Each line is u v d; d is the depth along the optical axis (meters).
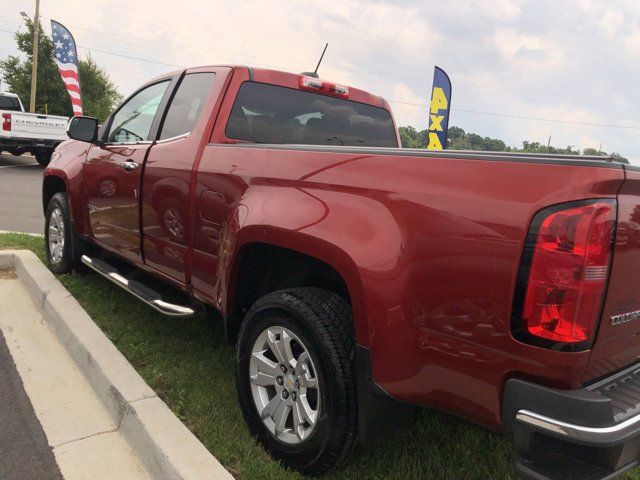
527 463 1.73
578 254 1.63
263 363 2.56
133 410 2.71
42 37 39.69
